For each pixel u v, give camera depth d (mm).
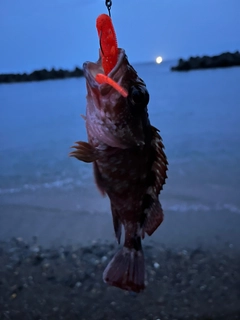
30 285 661
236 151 1504
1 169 1442
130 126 239
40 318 579
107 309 596
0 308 601
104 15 219
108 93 230
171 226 876
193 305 594
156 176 260
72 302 613
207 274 673
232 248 762
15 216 972
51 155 1646
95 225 902
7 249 793
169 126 2033
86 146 240
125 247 277
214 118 2199
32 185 1234
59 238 840
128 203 263
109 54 225
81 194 1131
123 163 249
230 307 582
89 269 700
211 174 1245
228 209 959
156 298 616
